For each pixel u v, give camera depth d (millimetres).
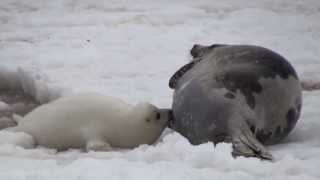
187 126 11594
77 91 15930
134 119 11961
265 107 11258
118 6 25453
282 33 21719
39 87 16469
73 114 12156
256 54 11781
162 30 22094
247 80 11289
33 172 9938
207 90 11312
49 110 12406
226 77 11375
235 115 10938
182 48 20031
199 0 26109
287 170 9969
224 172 9898
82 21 23500
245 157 10203
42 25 23219
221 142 10789
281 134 11688
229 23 22797
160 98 15164
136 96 15406
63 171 9914
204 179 9523
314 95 15219
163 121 12039
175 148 10781
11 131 12562
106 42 20859
